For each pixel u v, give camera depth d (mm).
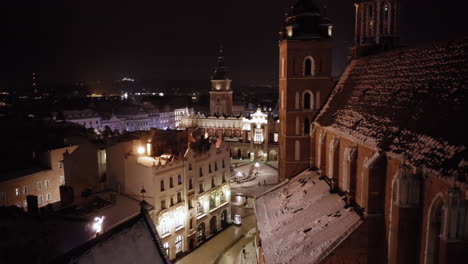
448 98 20500
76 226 37500
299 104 47469
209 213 60594
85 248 20250
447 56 22719
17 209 36875
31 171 62062
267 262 29016
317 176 40531
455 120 18969
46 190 63844
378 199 24609
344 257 25250
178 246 54250
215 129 131000
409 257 20844
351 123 30984
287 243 29797
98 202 46094
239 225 65375
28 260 27094
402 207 20391
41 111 146125
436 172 17906
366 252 25250
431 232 19453
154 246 23469
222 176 64375
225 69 148250
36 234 31719
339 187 33844
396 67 28734
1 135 85562
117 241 21797
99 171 53875
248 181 91812
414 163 19875
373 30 39812
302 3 47438
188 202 55906
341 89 39219
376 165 24141
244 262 50125
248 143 120625
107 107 169125
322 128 39375
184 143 60312
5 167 61906
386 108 26641
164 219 51062
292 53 46375
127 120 154875
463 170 16453
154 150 56031
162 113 177625
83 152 54500
